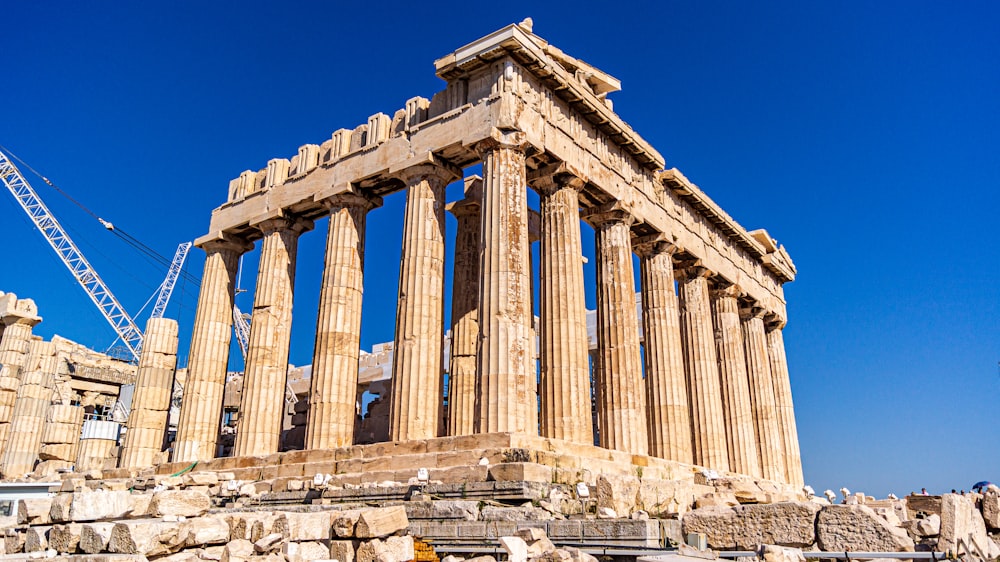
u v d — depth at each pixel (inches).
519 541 444.8
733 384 1422.2
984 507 563.2
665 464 1008.9
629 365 1071.6
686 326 1348.4
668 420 1164.5
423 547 506.9
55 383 1758.1
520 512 598.5
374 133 1120.8
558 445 840.3
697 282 1363.2
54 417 1605.6
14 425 1672.0
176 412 1836.9
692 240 1352.1
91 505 481.1
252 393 1146.0
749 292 1549.0
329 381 1042.1
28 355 1755.7
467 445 821.9
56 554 446.3
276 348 1185.4
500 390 846.5
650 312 1237.1
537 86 1026.7
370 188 1143.0
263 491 946.1
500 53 981.8
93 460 1518.2
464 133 984.9
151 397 1339.8
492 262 901.2
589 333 1813.5
